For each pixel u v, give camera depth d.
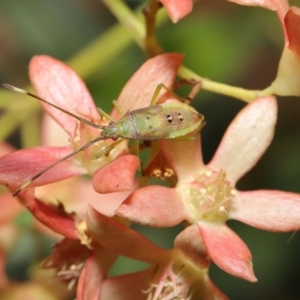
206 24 0.16
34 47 0.17
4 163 0.12
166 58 0.12
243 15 0.16
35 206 0.12
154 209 0.12
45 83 0.13
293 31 0.12
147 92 0.12
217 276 0.16
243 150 0.12
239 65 0.16
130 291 0.12
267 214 0.12
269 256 0.16
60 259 0.13
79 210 0.14
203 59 0.15
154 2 0.13
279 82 0.13
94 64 0.15
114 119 0.12
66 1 0.17
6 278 0.14
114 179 0.12
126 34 0.15
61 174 0.12
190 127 0.12
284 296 0.16
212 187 0.12
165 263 0.12
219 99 0.16
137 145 0.12
